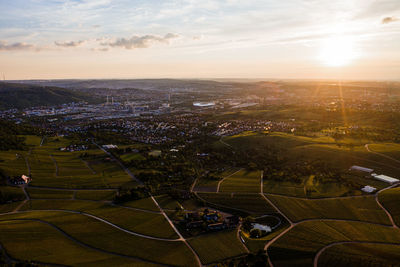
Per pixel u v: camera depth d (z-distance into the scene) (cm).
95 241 16412
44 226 17812
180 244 16238
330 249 15688
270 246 16062
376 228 17888
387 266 14262
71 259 14612
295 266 14500
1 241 15812
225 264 14562
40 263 14150
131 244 16188
